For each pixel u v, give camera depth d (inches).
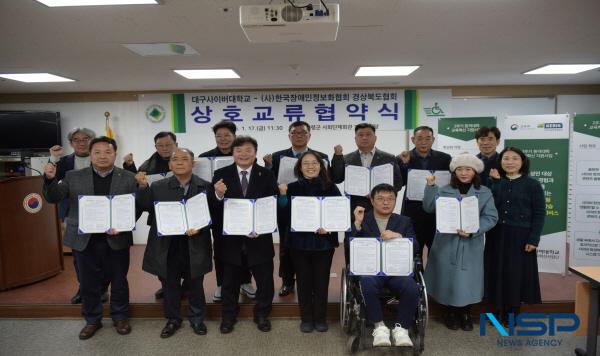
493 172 109.2
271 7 80.4
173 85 197.2
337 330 110.1
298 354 97.9
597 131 139.3
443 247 106.1
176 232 98.4
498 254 107.0
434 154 127.0
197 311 108.1
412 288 93.3
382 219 102.7
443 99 211.6
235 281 107.7
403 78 186.7
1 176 204.8
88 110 213.6
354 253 96.0
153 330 111.9
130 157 131.9
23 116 203.2
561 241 143.8
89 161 131.2
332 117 213.2
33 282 142.2
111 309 110.0
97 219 100.0
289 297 124.3
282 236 121.3
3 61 140.9
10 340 107.3
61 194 100.2
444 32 114.3
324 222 99.7
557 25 108.7
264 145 214.7
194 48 128.4
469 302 103.0
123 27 106.4
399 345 88.4
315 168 101.3
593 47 131.8
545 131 143.6
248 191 101.3
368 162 124.3
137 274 149.7
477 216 100.7
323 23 80.0
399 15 99.9
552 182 143.7
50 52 130.0
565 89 211.2
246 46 127.0
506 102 213.8
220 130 129.3
